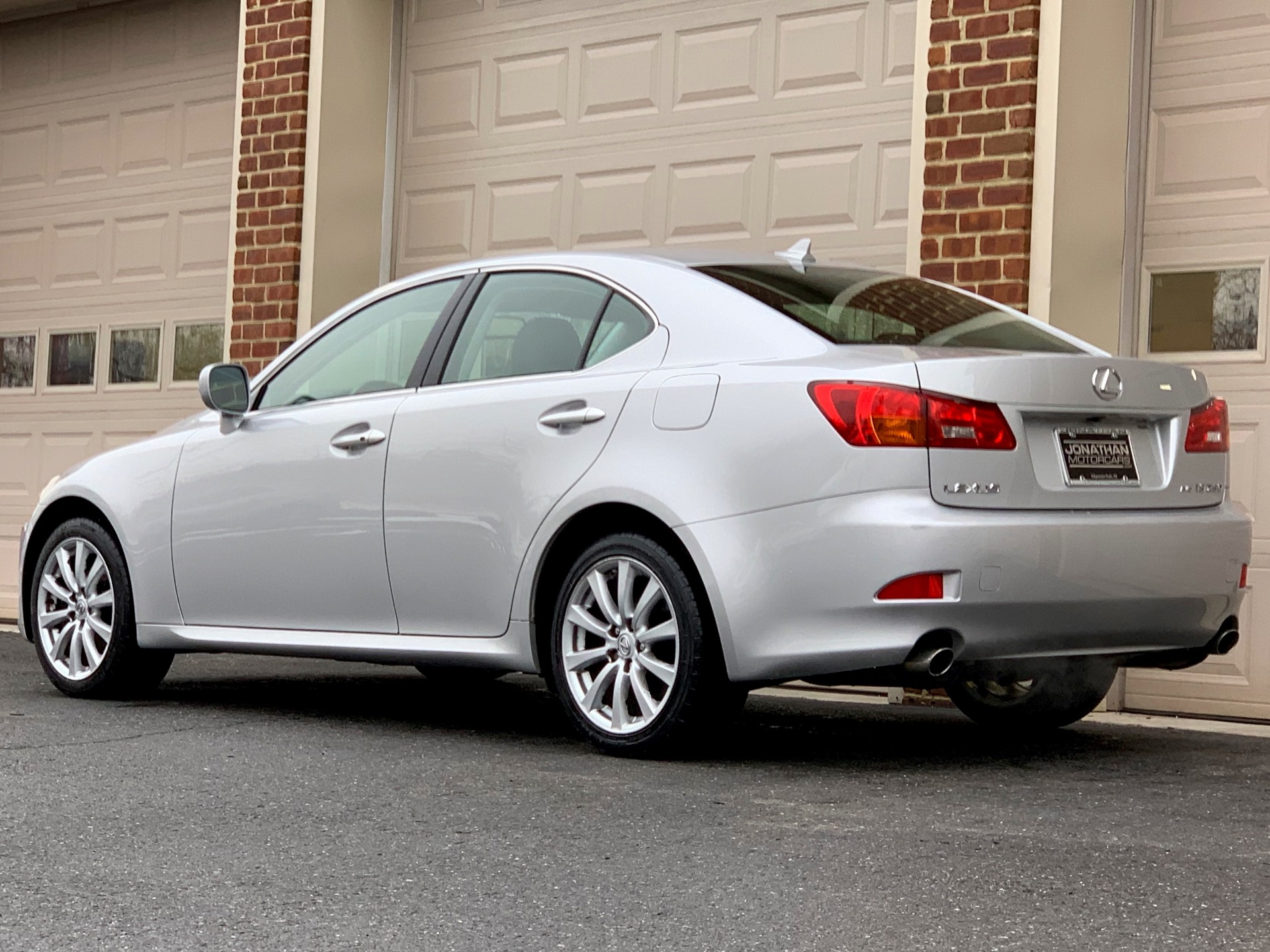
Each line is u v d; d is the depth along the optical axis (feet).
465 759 15.72
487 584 16.56
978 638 14.39
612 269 16.78
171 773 14.78
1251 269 21.39
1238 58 21.56
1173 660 16.20
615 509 15.69
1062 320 21.61
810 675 14.70
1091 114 21.81
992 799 13.91
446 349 17.66
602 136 27.45
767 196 25.52
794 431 14.57
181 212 32.89
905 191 24.17
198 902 10.30
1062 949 9.36
